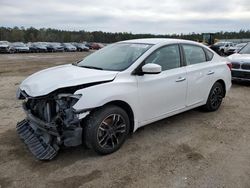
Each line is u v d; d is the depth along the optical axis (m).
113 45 5.30
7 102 6.88
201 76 5.43
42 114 3.93
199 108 6.18
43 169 3.60
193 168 3.65
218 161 3.85
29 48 41.28
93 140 3.78
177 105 5.00
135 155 4.00
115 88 3.93
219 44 32.53
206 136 4.74
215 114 5.96
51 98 3.74
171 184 3.28
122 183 3.30
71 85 3.68
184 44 5.25
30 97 3.81
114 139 4.06
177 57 5.02
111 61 4.61
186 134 4.81
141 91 4.28
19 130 4.50
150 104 4.47
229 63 6.34
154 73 4.15
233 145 4.39
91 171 3.56
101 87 3.82
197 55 5.53
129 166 3.69
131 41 5.20
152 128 5.07
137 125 4.36
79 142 3.69
